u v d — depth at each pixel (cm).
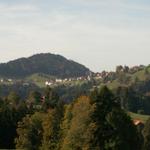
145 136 16850
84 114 10419
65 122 11481
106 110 10588
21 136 13575
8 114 16438
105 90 10825
